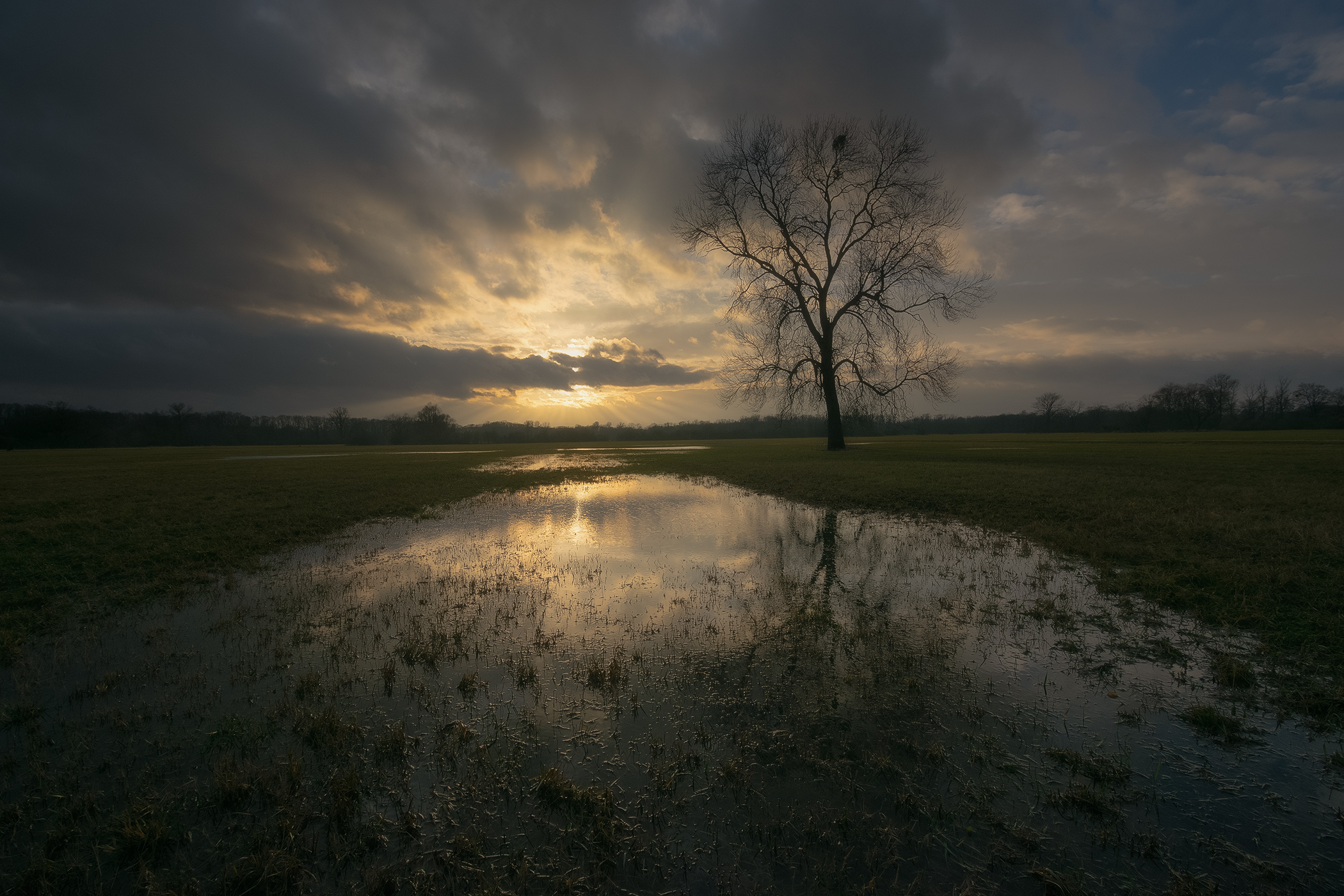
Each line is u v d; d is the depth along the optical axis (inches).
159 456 2075.5
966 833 131.4
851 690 198.4
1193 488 585.3
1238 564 307.1
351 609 290.2
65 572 354.9
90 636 255.9
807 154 1312.7
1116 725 173.5
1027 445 1653.5
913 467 931.3
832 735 170.7
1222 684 195.8
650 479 956.6
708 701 192.5
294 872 123.2
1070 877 117.6
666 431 5167.3
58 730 179.9
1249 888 113.7
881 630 253.0
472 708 190.2
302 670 220.1
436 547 437.1
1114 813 135.6
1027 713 181.3
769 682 205.5
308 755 165.2
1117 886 115.3
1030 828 132.1
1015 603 283.3
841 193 1350.9
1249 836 127.6
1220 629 242.1
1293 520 405.4
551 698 196.4
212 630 262.1
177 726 180.7
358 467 1273.4
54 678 215.2
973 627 254.5
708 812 140.4
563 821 138.4
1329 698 179.8
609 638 249.0
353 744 170.6
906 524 495.8
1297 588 269.3
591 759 161.8
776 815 138.9
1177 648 225.6
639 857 126.9
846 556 389.4
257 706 193.3
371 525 530.6
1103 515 454.6
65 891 120.3
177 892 119.2
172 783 153.8
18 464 1524.4
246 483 897.5
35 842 134.0
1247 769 150.9
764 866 123.7
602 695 198.1
